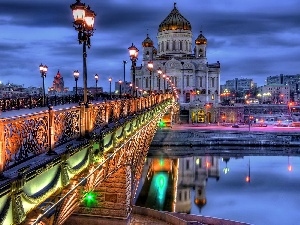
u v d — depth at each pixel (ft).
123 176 90.07
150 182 201.98
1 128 29.19
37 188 32.55
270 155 296.30
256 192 187.11
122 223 89.86
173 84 479.41
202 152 307.78
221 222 120.57
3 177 28.84
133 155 95.35
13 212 27.94
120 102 78.07
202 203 167.73
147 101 123.85
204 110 476.95
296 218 149.28
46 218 35.19
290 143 334.24
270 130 370.73
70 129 45.52
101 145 51.70
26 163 32.81
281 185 201.36
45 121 37.73
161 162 262.47
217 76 526.57
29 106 116.57
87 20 60.54
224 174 228.63
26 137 33.91
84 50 56.03
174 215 124.16
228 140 338.34
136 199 167.73
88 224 91.71
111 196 91.15
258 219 147.95
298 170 238.48
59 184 36.73
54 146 39.86
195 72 512.22
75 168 41.29
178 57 520.42
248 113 525.34
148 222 113.91
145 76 523.70
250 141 336.90
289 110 543.39
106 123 63.31
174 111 407.23
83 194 48.75
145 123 102.63
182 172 232.12
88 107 50.93
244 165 255.50
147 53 532.73
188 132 347.97
